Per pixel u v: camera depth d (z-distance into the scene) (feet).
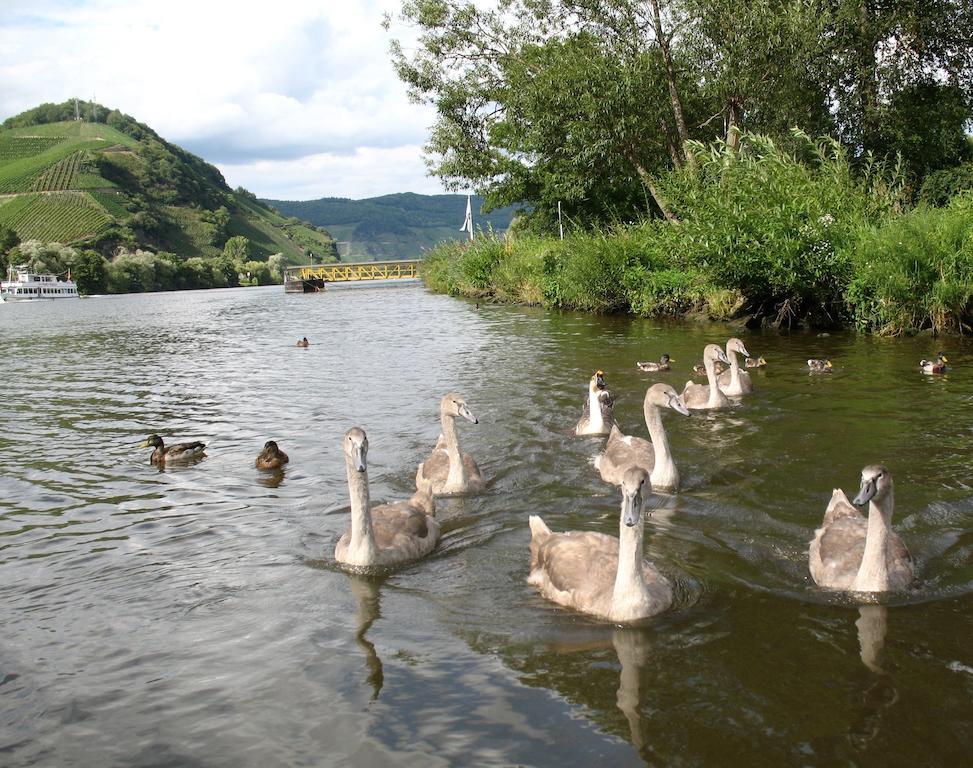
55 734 18.92
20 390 73.31
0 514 35.81
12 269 440.45
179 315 196.75
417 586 26.71
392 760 17.46
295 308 200.23
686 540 29.40
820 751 17.12
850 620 22.84
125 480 40.78
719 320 97.14
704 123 129.59
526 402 54.39
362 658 21.84
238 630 23.77
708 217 91.71
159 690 20.65
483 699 19.62
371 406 56.65
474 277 178.29
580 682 20.24
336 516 34.01
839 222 85.05
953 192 124.36
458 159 182.50
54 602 26.25
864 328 82.17
